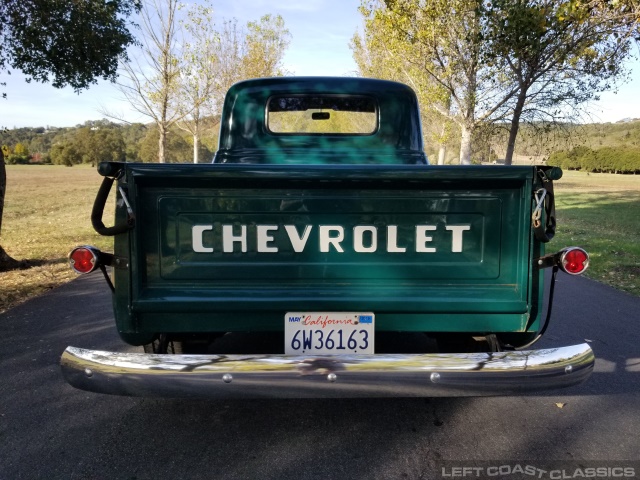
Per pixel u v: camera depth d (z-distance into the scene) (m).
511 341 2.92
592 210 20.17
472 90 14.82
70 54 8.11
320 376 2.40
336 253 2.65
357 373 2.40
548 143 13.80
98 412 3.32
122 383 2.41
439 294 2.65
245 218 2.61
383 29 17.47
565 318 5.50
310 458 2.78
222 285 2.65
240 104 4.25
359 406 3.43
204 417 3.27
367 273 2.66
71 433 3.05
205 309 2.63
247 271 2.64
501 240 2.65
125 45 8.91
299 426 3.15
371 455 2.81
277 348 3.43
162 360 2.46
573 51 9.68
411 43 15.31
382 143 4.29
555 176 2.49
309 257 2.65
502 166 2.53
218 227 2.61
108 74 8.73
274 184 2.56
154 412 3.33
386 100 4.26
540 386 2.45
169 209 2.59
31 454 2.81
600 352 4.42
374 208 2.62
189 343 3.17
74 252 2.49
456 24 14.38
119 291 2.62
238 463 2.73
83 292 6.50
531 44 9.35
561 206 22.09
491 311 2.66
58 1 7.55
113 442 2.95
